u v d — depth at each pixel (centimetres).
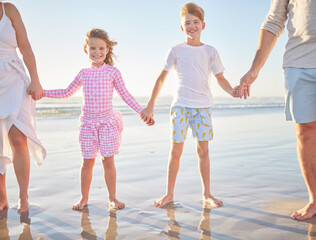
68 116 1192
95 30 275
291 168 379
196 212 241
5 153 262
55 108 1634
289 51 225
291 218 224
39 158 279
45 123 943
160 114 1359
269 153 475
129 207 254
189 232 203
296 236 194
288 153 475
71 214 238
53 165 402
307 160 225
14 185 314
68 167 391
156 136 669
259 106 2195
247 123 973
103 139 263
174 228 210
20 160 252
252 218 226
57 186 311
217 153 477
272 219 223
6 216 233
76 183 322
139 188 306
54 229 210
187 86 282
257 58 234
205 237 195
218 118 1177
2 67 245
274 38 234
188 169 378
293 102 223
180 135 276
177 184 317
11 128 250
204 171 272
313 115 220
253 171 364
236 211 241
